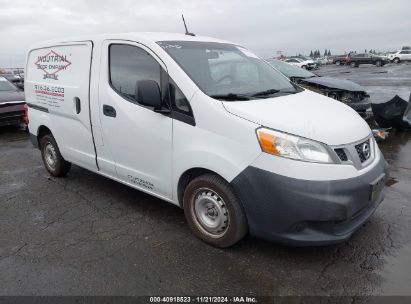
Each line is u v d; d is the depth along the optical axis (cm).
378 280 301
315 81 895
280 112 319
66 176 564
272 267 320
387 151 679
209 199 340
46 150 557
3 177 575
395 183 512
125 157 407
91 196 482
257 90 380
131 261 332
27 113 564
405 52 4850
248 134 302
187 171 349
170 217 416
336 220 295
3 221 418
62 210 443
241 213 322
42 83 513
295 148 290
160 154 366
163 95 355
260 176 297
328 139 299
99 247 356
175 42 389
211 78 361
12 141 866
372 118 864
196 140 331
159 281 304
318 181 287
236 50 440
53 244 364
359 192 301
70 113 464
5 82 1070
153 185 387
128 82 391
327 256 334
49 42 499
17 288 298
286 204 291
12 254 347
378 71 3275
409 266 318
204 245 356
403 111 790
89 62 431
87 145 457
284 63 1036
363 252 340
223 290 292
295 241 301
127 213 429
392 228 382
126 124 390
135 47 387
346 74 2962
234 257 335
